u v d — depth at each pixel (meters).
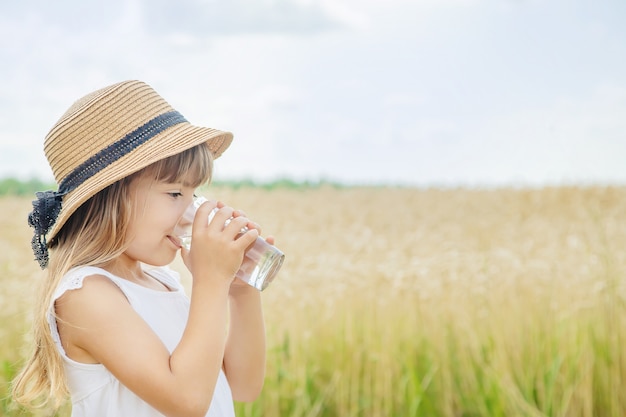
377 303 4.84
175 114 1.63
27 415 3.14
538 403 4.30
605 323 4.38
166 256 1.55
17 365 4.05
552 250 5.68
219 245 1.49
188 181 1.55
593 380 4.30
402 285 4.86
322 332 4.68
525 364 4.44
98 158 1.54
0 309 4.62
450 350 4.60
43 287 1.56
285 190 10.90
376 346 4.59
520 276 4.98
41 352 1.58
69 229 1.56
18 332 4.50
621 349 4.26
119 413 1.49
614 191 8.07
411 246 6.14
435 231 7.23
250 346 1.75
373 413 4.43
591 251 5.43
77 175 1.56
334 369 4.54
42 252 1.64
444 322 4.68
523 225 7.21
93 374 1.48
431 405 4.30
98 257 1.52
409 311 4.77
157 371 1.41
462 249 5.79
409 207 8.96
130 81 1.62
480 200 9.00
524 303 4.72
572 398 4.20
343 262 5.46
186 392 1.40
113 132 1.55
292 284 5.02
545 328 4.52
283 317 4.75
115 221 1.51
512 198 8.81
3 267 5.71
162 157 1.47
